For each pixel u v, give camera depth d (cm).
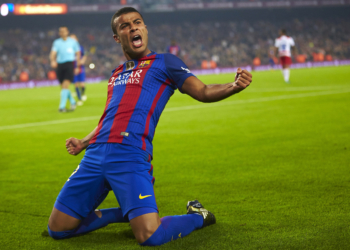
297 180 379
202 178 411
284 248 234
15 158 563
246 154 502
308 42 4744
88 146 271
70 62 1056
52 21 4481
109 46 4225
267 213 298
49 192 396
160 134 681
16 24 4397
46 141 678
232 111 906
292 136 589
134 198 244
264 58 4359
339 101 939
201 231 268
